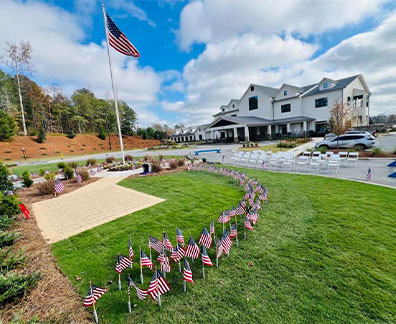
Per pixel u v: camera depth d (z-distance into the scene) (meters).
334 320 2.11
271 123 30.50
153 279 2.32
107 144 42.94
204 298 2.49
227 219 4.05
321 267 2.94
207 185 7.95
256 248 3.53
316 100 29.64
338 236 3.73
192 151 25.94
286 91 32.53
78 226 4.82
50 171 14.59
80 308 2.38
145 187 8.22
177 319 2.21
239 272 2.94
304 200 5.73
